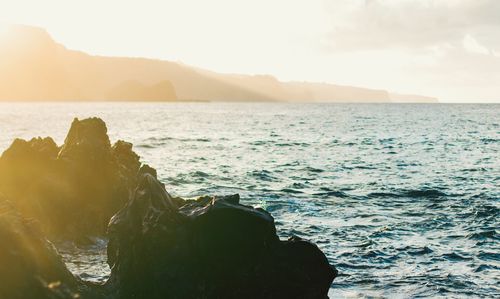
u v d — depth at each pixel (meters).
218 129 89.38
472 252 17.28
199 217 10.33
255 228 10.23
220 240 10.24
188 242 10.37
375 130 87.62
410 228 20.55
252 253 10.23
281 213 23.44
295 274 10.25
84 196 18.48
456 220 21.94
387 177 35.09
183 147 55.75
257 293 10.20
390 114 170.75
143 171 18.27
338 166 40.91
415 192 28.89
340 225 21.03
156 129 88.50
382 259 16.41
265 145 59.19
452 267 15.72
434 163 43.00
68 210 18.03
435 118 138.50
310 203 25.84
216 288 10.20
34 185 18.06
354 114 170.62
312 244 10.62
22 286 9.38
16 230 9.80
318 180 33.53
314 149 54.97
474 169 39.19
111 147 21.28
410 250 17.42
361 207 24.89
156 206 10.95
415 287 13.98
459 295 13.46
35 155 18.80
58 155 19.50
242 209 10.24
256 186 31.06
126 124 103.62
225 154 49.28
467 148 56.16
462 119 132.25
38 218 17.55
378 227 20.69
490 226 20.78
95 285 10.61
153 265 10.43
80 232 17.77
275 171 37.66
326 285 10.61
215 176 34.84
